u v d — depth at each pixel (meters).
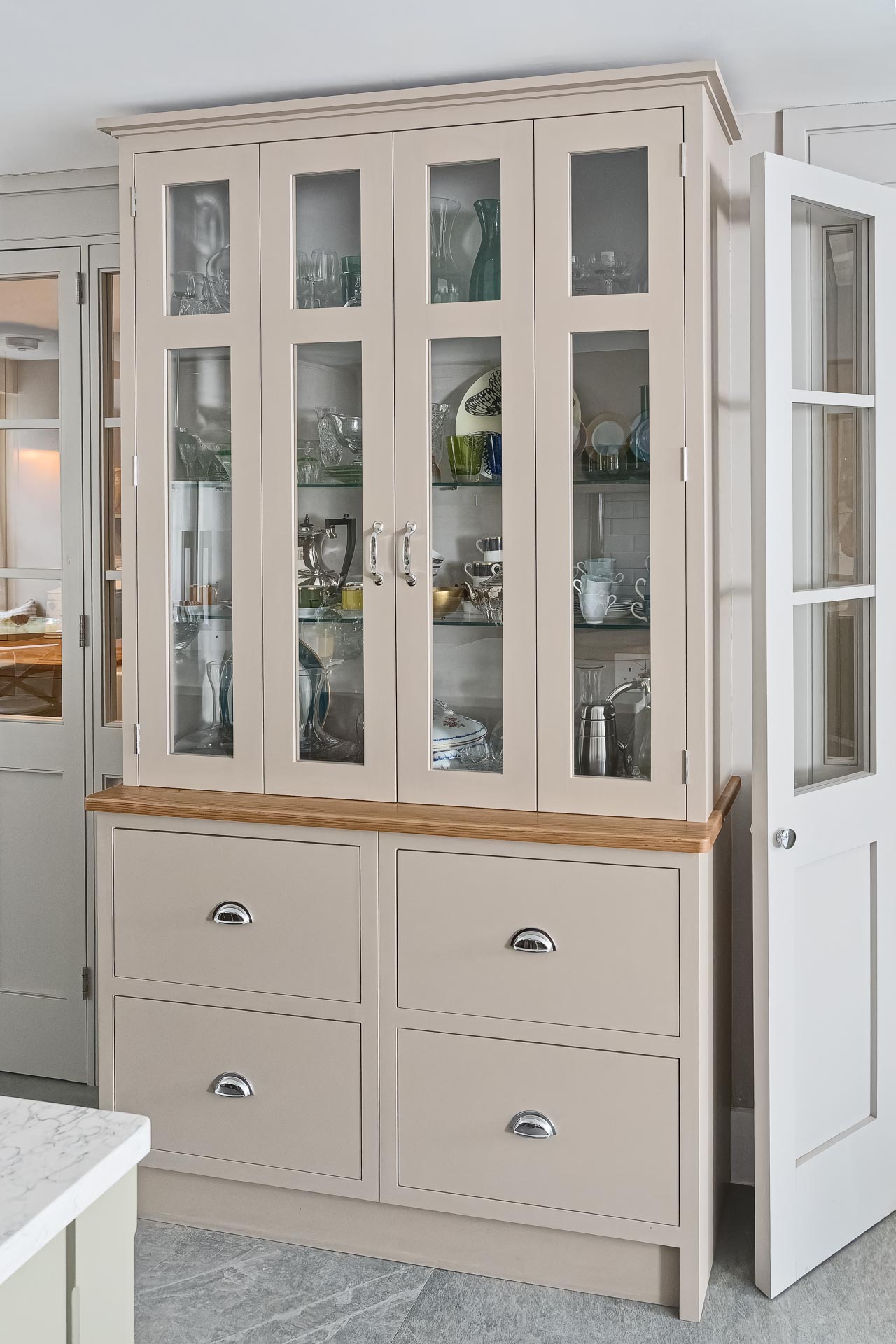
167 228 2.42
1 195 3.01
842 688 2.37
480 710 2.30
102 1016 2.45
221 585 2.43
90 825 3.05
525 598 2.24
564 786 2.24
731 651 2.61
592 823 2.17
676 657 2.17
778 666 2.17
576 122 2.16
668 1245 2.14
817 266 2.28
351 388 2.33
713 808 2.29
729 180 2.52
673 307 2.13
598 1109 2.16
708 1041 2.17
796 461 2.25
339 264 2.32
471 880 2.20
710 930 2.20
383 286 2.28
